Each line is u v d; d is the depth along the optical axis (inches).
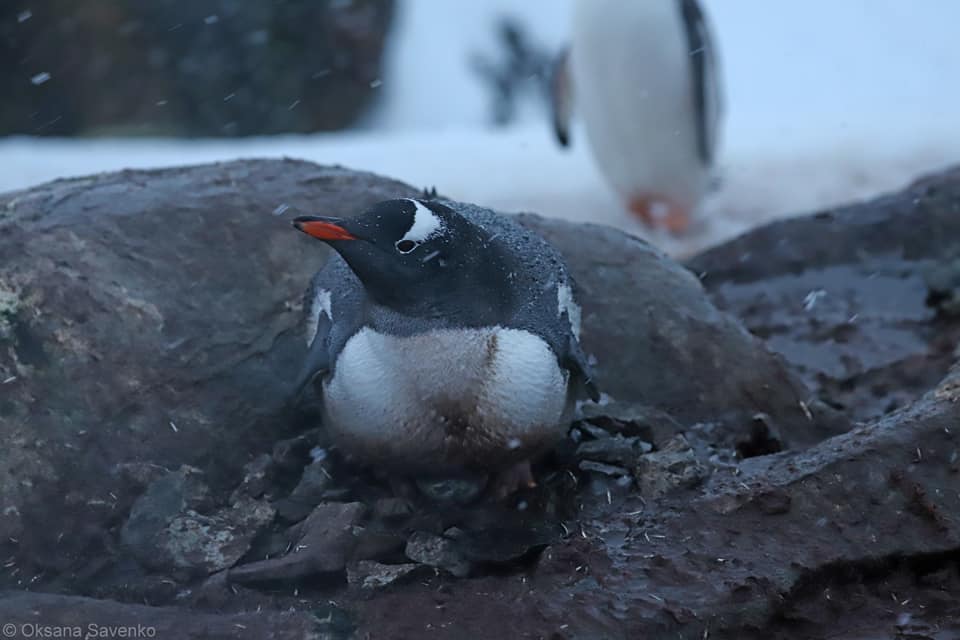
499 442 314.3
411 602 296.8
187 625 280.2
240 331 367.9
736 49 2028.8
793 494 319.3
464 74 1557.6
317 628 283.0
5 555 314.0
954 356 458.6
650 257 419.8
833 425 392.2
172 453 341.7
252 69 1347.2
